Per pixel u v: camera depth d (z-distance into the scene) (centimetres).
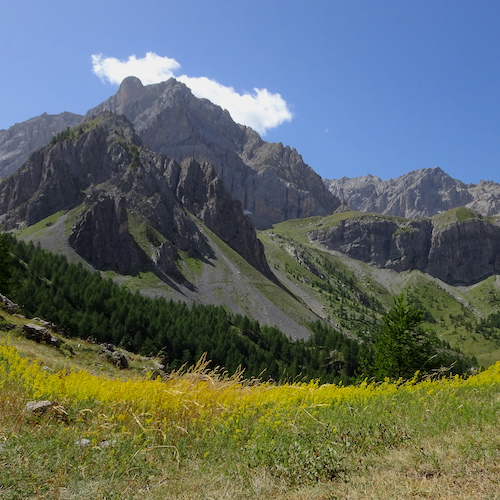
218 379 1112
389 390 1378
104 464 651
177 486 612
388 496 548
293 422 862
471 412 948
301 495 587
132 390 929
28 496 555
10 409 785
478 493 529
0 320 2848
